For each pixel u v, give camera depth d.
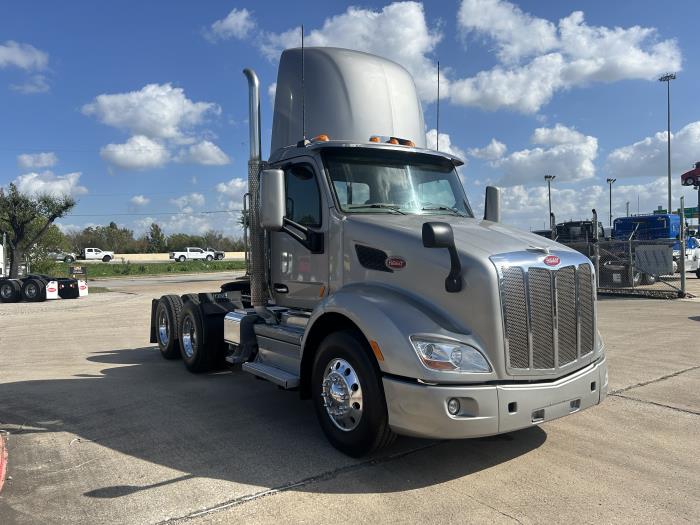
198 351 7.52
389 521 3.48
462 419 3.81
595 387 4.43
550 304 4.18
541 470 4.25
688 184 27.38
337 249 5.06
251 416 5.70
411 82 6.64
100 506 3.72
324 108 5.95
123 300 22.66
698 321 12.05
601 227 24.22
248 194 6.18
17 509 3.69
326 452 4.65
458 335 3.97
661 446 4.74
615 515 3.54
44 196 30.91
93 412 5.93
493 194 6.25
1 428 5.43
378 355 4.07
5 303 22.45
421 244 4.35
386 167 5.46
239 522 3.48
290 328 5.59
